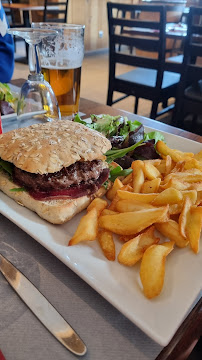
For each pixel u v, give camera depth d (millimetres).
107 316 567
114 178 984
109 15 2643
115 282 602
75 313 570
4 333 523
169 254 692
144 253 646
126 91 2984
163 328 506
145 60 2678
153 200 784
